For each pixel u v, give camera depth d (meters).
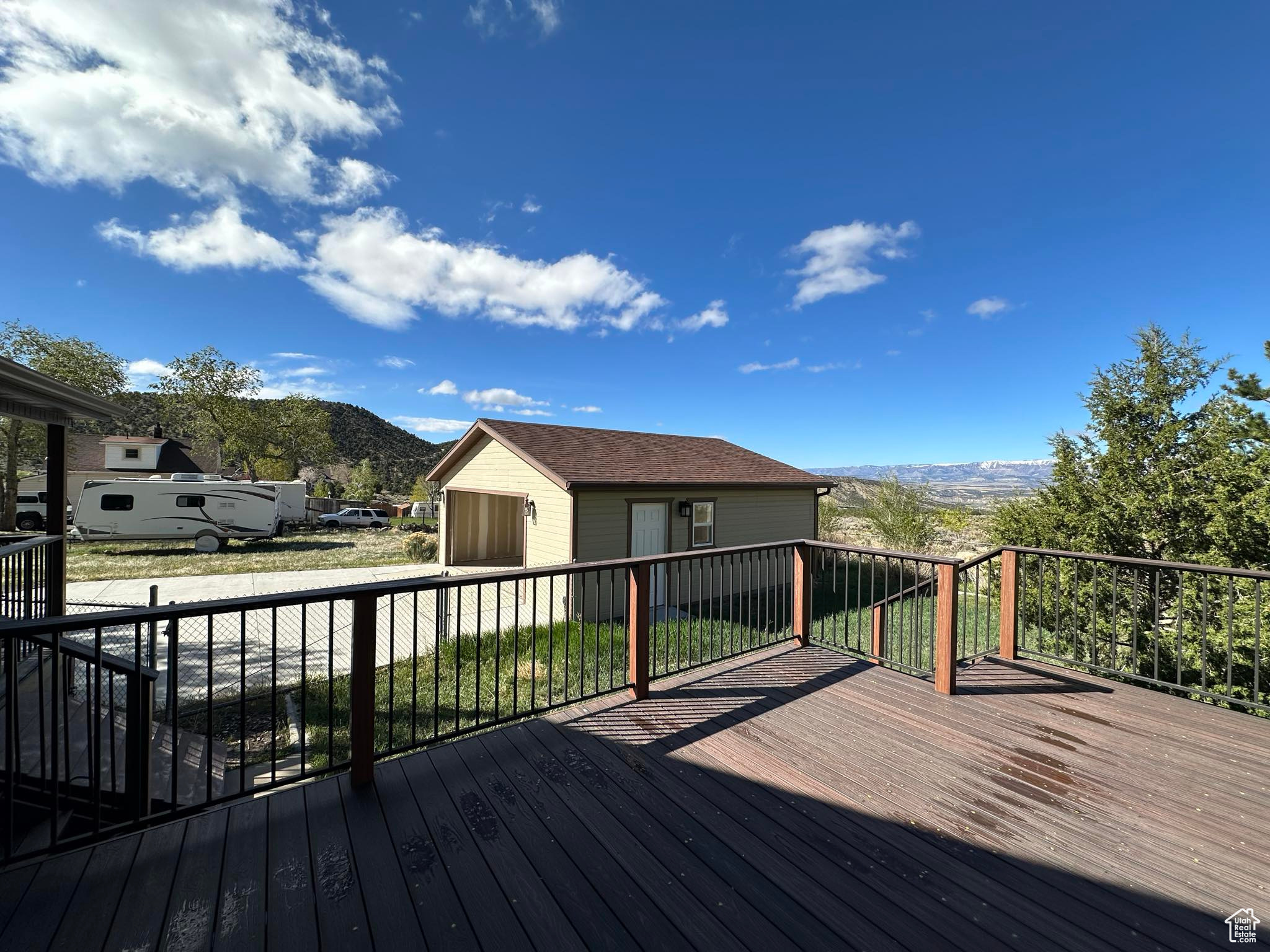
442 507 13.61
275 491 17.77
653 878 1.65
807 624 4.25
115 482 15.47
